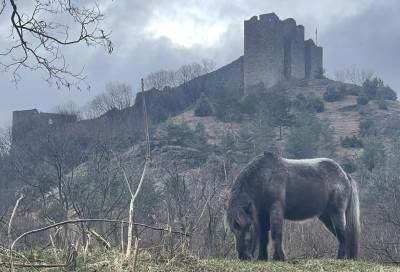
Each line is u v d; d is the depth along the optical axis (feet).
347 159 188.55
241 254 34.37
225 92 291.58
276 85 307.99
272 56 310.86
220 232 40.47
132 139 97.66
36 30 27.27
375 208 76.79
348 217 40.75
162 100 299.17
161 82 343.87
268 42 311.47
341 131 242.37
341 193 40.24
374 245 54.24
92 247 26.37
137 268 22.56
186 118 268.82
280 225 36.83
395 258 49.47
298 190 38.34
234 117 253.24
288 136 190.19
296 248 48.21
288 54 323.78
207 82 319.68
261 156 38.37
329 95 290.15
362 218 67.67
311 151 180.75
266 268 27.40
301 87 308.40
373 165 161.89
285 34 324.60
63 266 22.09
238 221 34.63
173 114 291.58
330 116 267.39
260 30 313.12
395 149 157.58
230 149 153.89
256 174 37.04
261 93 269.64
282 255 36.37
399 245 52.90
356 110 273.54
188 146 161.27
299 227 51.72
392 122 252.62
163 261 24.93
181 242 27.27
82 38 27.68
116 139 95.04
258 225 35.99
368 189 103.35
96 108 293.23
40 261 23.32
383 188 81.82
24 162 81.10
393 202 66.64
